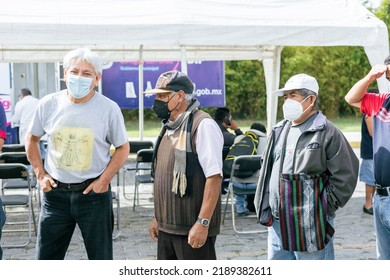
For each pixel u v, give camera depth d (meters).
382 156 3.92
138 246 6.96
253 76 32.12
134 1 8.11
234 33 7.63
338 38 7.91
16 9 7.62
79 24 7.30
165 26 7.45
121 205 9.42
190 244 3.84
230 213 8.64
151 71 16.20
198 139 3.82
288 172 3.92
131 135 22.95
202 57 11.59
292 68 32.09
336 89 32.47
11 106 13.77
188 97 3.94
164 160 3.96
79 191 4.21
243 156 7.38
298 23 7.93
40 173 4.30
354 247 6.79
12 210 9.10
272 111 11.22
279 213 3.94
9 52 10.78
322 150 3.83
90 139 4.18
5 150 9.12
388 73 4.01
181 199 3.87
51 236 4.32
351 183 3.83
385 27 8.06
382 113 3.97
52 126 4.22
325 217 3.87
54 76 14.76
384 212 3.95
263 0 8.55
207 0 8.27
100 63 4.20
